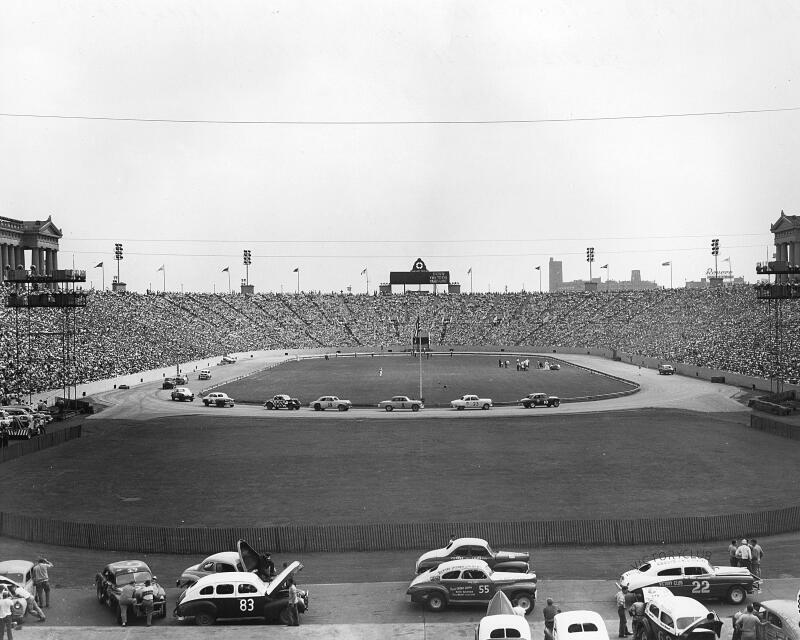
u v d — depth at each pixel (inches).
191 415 4303.6
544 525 1966.0
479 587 1478.8
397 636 1305.4
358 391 5369.1
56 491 2522.1
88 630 1338.6
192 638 1294.3
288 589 1441.9
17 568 1536.7
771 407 4126.5
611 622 1391.5
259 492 2477.9
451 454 3070.9
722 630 1306.6
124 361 6560.0
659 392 5152.6
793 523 2046.0
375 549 1955.0
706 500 2310.5
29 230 7421.3
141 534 1969.7
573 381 5930.1
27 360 5492.1
